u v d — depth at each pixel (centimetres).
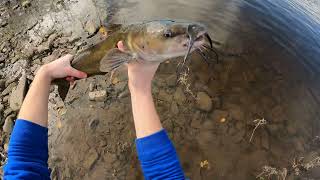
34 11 202
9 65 176
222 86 159
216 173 135
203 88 156
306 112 159
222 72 163
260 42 180
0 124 154
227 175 135
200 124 146
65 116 150
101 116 147
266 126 150
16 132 62
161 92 153
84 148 139
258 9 201
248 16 194
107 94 154
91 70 98
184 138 142
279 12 204
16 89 162
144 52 74
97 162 135
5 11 206
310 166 142
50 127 147
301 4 228
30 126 63
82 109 150
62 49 175
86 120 147
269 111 155
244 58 171
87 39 176
